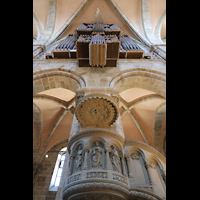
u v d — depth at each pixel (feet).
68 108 39.75
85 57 24.27
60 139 43.91
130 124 41.65
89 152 11.17
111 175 9.52
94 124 15.81
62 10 45.16
